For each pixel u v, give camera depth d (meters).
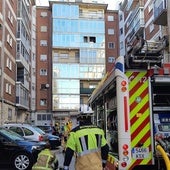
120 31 66.81
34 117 63.41
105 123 7.29
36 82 64.81
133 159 5.70
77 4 65.88
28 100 53.66
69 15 65.69
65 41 64.88
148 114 5.84
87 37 65.69
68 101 63.34
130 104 5.82
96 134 4.84
